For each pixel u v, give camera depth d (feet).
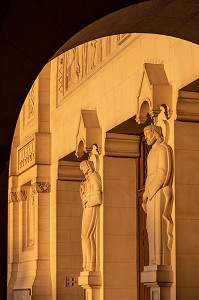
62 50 46.83
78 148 95.86
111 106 89.45
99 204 91.25
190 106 71.46
